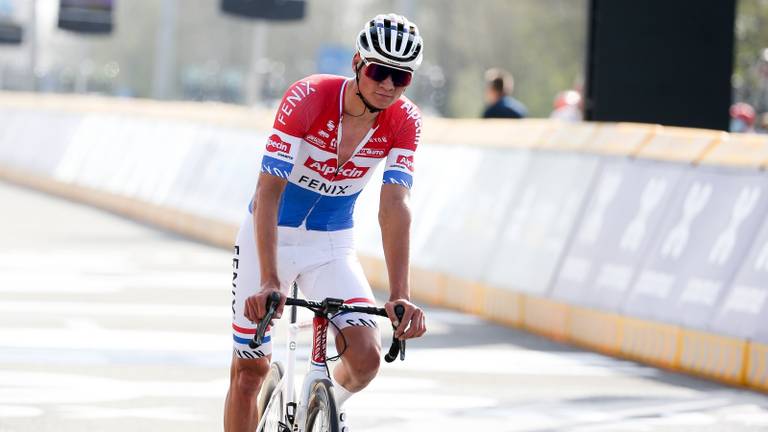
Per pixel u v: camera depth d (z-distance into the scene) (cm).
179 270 3228
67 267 3172
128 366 1978
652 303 2244
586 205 2494
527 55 14512
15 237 3828
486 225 2806
